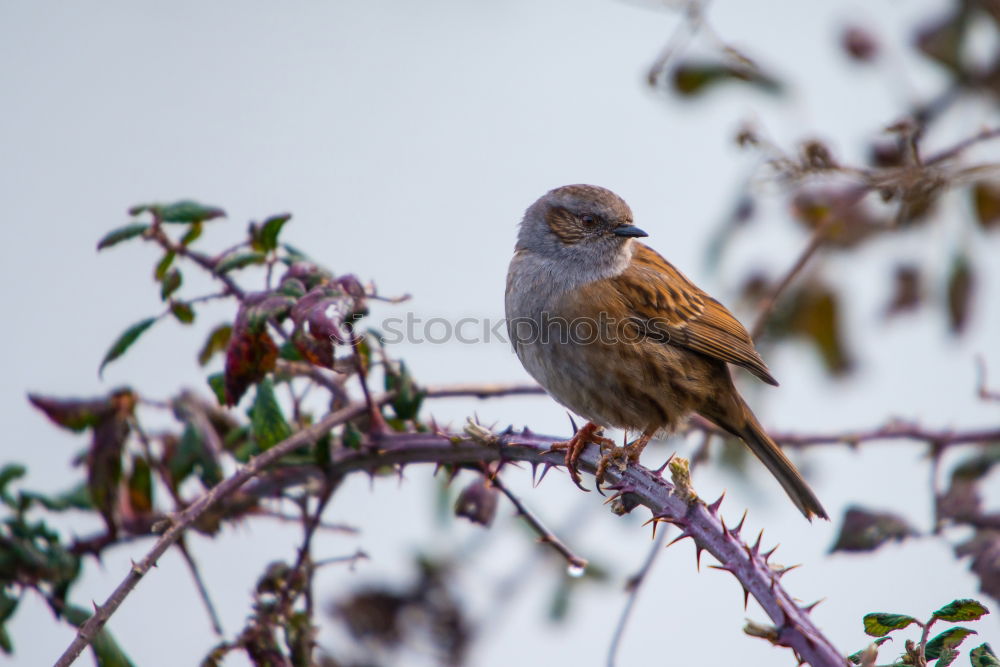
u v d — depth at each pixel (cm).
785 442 1096
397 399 920
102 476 926
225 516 956
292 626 877
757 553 656
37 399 922
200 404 967
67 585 919
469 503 927
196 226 910
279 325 859
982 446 1017
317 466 896
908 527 944
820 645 602
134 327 896
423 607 1046
